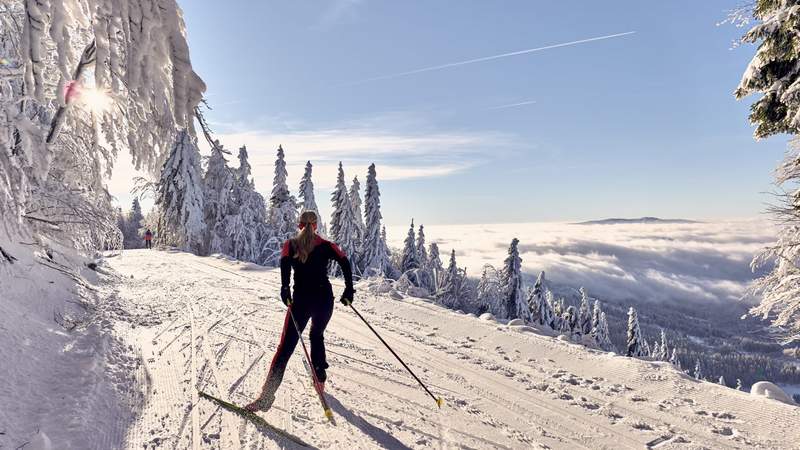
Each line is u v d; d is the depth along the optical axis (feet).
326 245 13.37
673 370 18.44
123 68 10.25
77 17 10.04
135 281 37.45
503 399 15.12
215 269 48.70
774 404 14.99
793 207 25.00
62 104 10.63
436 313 27.89
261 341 19.43
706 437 12.92
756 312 25.31
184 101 10.72
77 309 22.24
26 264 20.54
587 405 15.07
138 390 13.55
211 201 108.37
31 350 14.23
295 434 11.14
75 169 20.80
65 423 10.62
